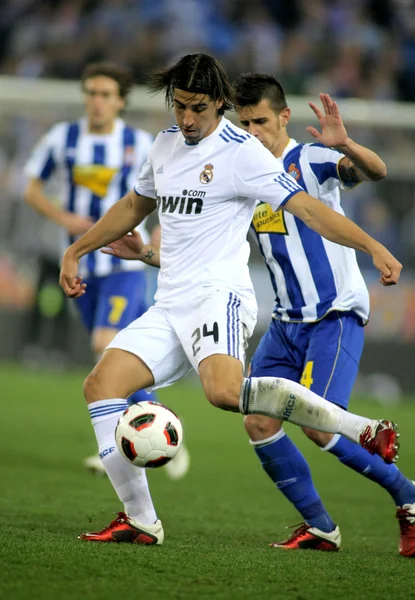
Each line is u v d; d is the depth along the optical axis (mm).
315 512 16250
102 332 24844
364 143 44688
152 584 11500
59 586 11133
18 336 45531
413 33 59469
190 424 34719
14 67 58125
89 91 26641
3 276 45344
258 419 16328
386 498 23000
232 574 12430
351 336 16906
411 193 44281
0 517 17078
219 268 14617
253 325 14961
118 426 13922
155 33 58281
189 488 23109
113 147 26984
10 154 45219
